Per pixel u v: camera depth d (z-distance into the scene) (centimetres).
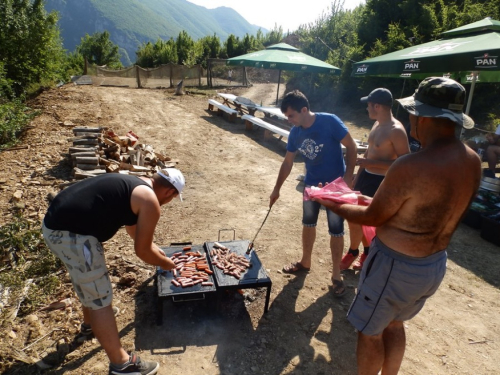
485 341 314
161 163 724
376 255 204
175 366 266
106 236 233
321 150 341
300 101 329
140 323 305
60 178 598
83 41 4788
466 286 393
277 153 897
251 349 287
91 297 227
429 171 176
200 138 976
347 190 250
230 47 3562
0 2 1802
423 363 285
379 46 1526
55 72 2080
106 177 233
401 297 201
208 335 298
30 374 254
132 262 388
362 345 222
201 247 362
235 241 372
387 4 1722
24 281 350
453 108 180
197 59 3431
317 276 389
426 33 1438
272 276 384
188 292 289
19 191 539
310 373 270
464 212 188
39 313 313
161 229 479
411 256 191
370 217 198
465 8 1376
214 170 736
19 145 767
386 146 360
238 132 1086
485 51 476
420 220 184
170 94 1717
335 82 1719
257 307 335
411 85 1390
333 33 2031
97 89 1605
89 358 268
